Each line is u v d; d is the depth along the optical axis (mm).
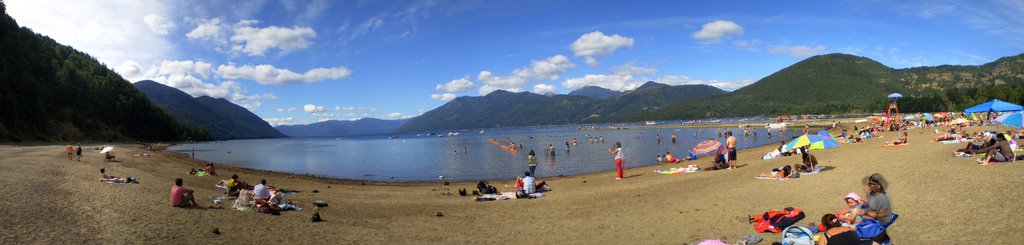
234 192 20656
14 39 109875
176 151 87312
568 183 27734
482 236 13453
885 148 32344
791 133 94688
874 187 9711
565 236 13125
